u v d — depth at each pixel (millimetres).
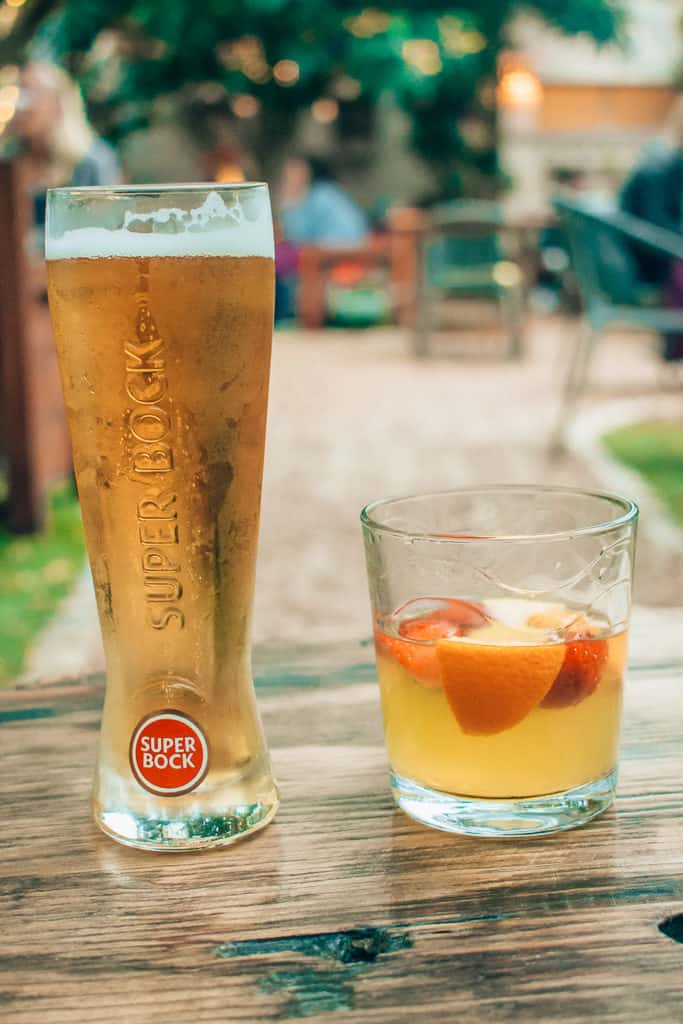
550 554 538
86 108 5773
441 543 536
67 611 1889
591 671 533
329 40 5926
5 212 2246
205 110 6707
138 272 517
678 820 548
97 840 553
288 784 587
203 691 544
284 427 3553
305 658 716
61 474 2621
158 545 538
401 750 552
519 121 7758
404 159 7879
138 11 5363
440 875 520
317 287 6012
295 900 510
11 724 650
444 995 463
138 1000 466
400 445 3227
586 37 6520
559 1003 458
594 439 3207
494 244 4926
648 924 489
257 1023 455
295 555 2219
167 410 528
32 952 489
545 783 536
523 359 4977
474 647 527
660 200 3533
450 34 6586
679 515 2361
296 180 6434
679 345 3117
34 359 2367
